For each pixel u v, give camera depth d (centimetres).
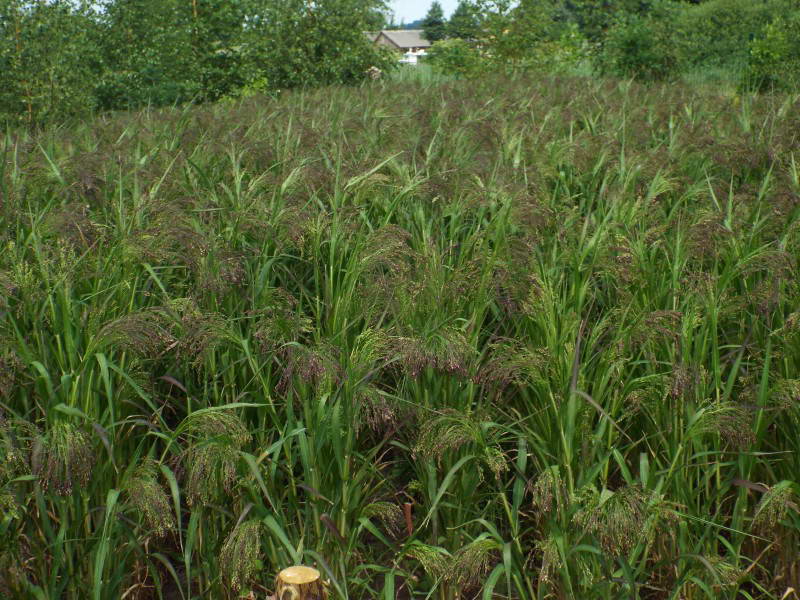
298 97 1438
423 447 388
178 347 415
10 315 372
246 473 393
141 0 1961
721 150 702
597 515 333
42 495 352
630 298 441
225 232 510
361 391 384
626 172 673
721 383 414
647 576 411
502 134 778
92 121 997
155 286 488
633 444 407
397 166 633
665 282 469
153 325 380
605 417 354
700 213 527
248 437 370
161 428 423
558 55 2536
